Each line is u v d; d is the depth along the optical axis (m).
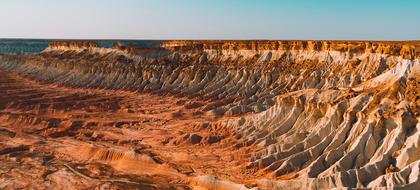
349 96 56.47
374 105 52.00
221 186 45.94
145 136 74.25
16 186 51.16
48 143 71.50
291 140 56.00
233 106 91.88
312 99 61.00
